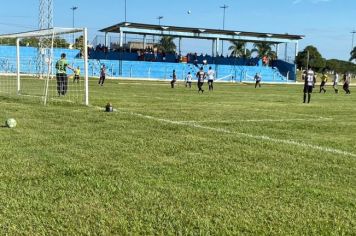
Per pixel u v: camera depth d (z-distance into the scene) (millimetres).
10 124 10836
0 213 4984
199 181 6402
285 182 6512
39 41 43625
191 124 12547
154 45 79000
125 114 14414
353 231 4738
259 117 15414
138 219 4891
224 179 6559
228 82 68125
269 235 4582
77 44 29109
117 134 10242
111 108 15203
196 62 76312
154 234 4539
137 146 8859
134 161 7543
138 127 11508
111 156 7863
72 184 6078
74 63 46281
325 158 8312
